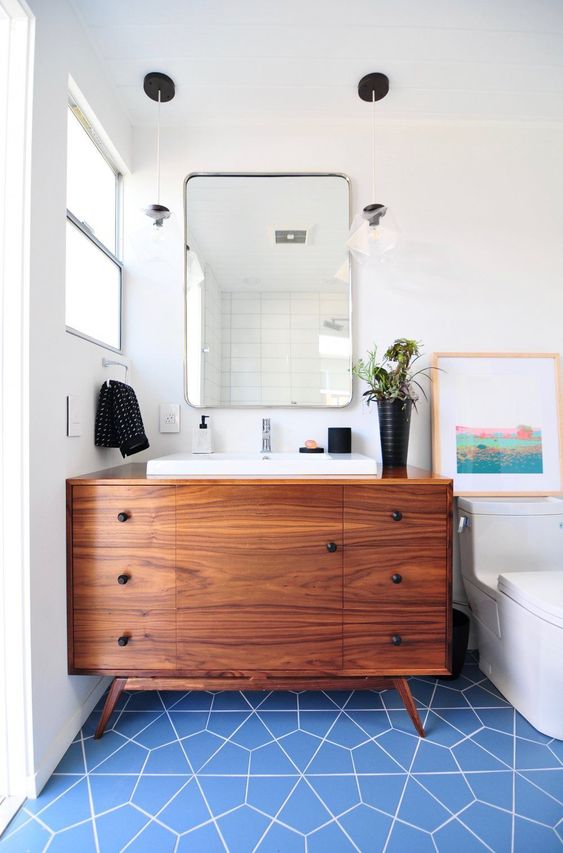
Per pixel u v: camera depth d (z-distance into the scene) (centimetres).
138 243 157
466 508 162
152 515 121
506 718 132
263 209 176
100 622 121
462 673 158
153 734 125
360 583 122
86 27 131
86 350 134
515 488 173
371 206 147
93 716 133
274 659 122
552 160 178
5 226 102
